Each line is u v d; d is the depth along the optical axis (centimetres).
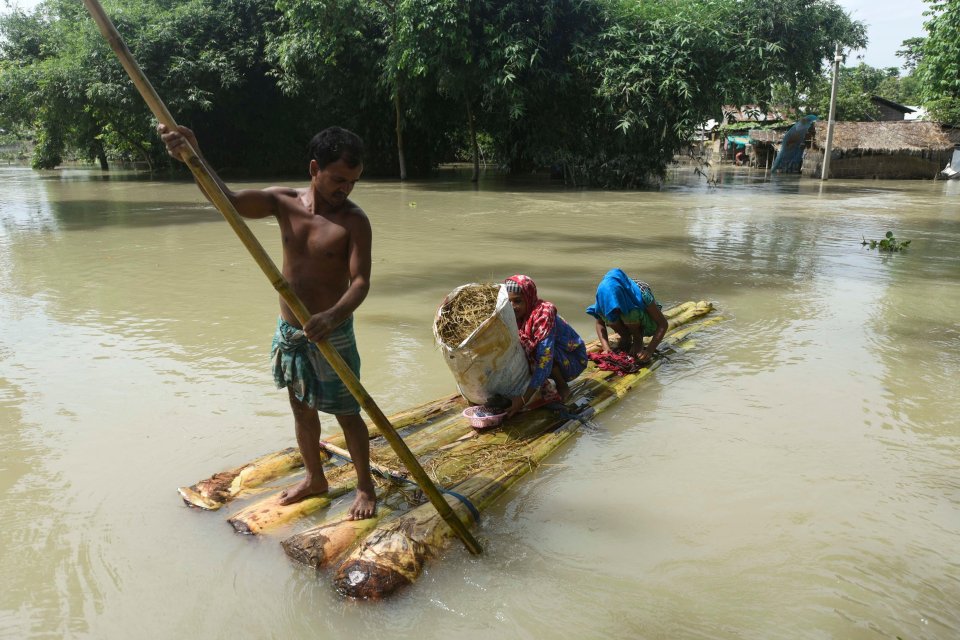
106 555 265
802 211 1488
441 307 387
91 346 509
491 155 3612
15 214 1343
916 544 276
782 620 232
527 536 282
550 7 1914
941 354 510
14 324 564
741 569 259
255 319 582
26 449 350
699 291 715
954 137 2767
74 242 988
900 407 412
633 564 263
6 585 247
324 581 253
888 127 2780
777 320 603
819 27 2075
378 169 2677
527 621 232
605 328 496
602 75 1944
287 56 2197
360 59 2234
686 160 3969
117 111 2581
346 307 255
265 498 307
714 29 1919
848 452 354
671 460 347
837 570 259
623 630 228
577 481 327
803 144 2984
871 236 1119
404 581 248
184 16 2378
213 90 2456
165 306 623
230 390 428
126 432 370
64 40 2553
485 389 378
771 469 337
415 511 284
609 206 1562
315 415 300
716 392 438
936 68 1848
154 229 1128
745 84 2078
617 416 402
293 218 274
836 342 539
